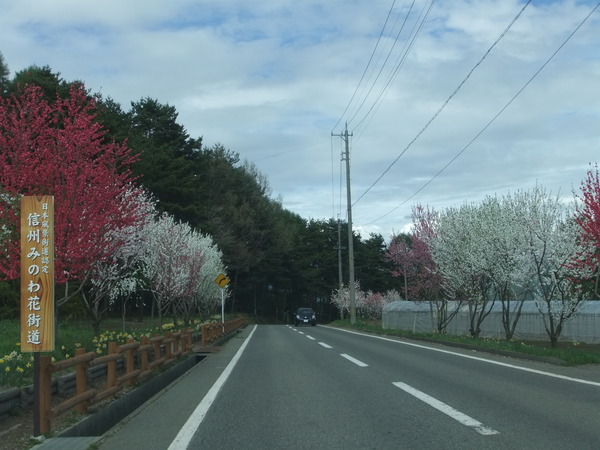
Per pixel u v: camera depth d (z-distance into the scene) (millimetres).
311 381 11727
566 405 8539
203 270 30062
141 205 16891
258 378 12484
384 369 13453
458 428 7152
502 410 8227
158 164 42156
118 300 40281
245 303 81250
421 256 30484
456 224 24906
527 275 20219
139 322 33906
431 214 29688
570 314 19031
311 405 9039
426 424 7422
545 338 24078
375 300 69938
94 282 16609
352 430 7238
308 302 95375
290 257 80250
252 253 63500
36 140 12398
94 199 12336
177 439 7000
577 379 11305
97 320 16672
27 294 6652
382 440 6676
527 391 9883
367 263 87500
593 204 16531
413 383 11062
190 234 28953
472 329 24625
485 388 10289
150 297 42094
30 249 6699
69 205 11859
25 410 7625
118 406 8648
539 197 19438
